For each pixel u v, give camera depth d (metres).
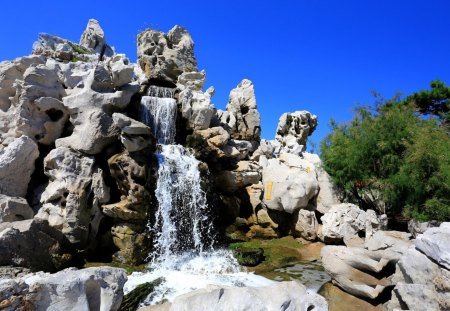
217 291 7.59
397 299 9.82
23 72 16.70
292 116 28.78
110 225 14.43
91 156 14.69
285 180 19.23
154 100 19.23
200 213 16.59
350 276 11.74
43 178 15.51
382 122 17.88
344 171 18.80
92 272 7.49
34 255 10.80
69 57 24.14
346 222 16.62
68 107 15.57
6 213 11.98
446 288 8.08
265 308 7.23
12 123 15.66
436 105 29.00
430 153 14.02
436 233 9.14
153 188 14.82
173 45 25.30
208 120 20.11
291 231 19.20
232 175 19.36
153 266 13.52
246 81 25.11
